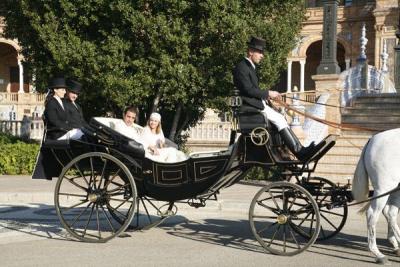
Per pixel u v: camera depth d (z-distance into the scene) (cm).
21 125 2220
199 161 747
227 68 1444
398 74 2031
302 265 653
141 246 756
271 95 729
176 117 1708
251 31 1395
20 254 705
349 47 4278
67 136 788
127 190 805
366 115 1672
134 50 1449
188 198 772
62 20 1427
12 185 1420
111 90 1411
